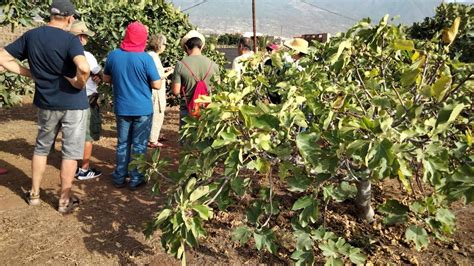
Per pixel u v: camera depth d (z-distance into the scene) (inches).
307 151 81.3
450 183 78.1
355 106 101.4
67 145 132.9
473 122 108.2
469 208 141.9
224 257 113.2
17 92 233.8
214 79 153.7
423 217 101.1
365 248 116.0
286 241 119.3
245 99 133.0
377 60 131.6
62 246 117.7
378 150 68.6
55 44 121.5
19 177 168.2
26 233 123.3
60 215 136.1
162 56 269.3
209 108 94.3
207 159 96.5
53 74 125.0
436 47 126.7
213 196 100.8
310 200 86.7
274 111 89.0
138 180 160.4
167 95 280.2
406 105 95.0
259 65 161.9
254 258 112.8
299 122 88.4
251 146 85.6
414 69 87.6
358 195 125.7
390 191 155.7
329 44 128.8
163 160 117.6
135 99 150.6
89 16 253.6
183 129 120.0
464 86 107.2
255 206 101.4
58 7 123.1
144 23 258.1
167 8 270.7
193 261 111.5
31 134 241.3
